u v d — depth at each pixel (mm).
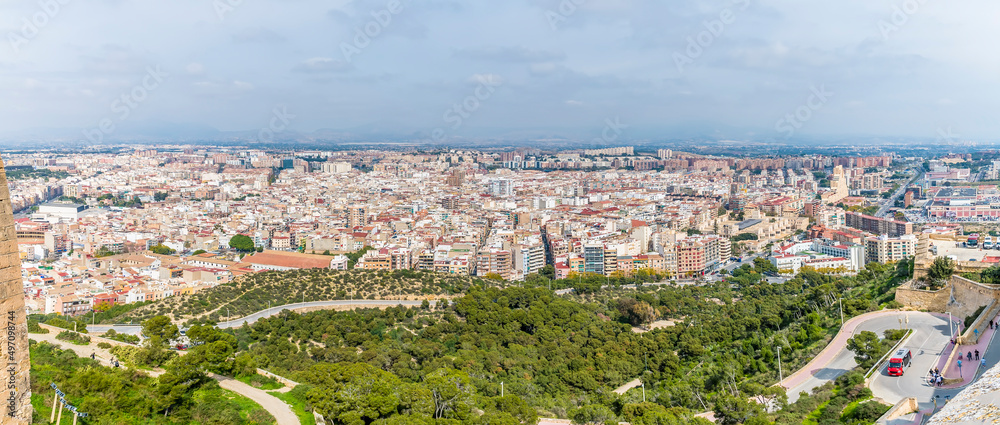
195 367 186625
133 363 192875
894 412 164500
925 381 191375
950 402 126875
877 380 196125
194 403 171000
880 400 177625
